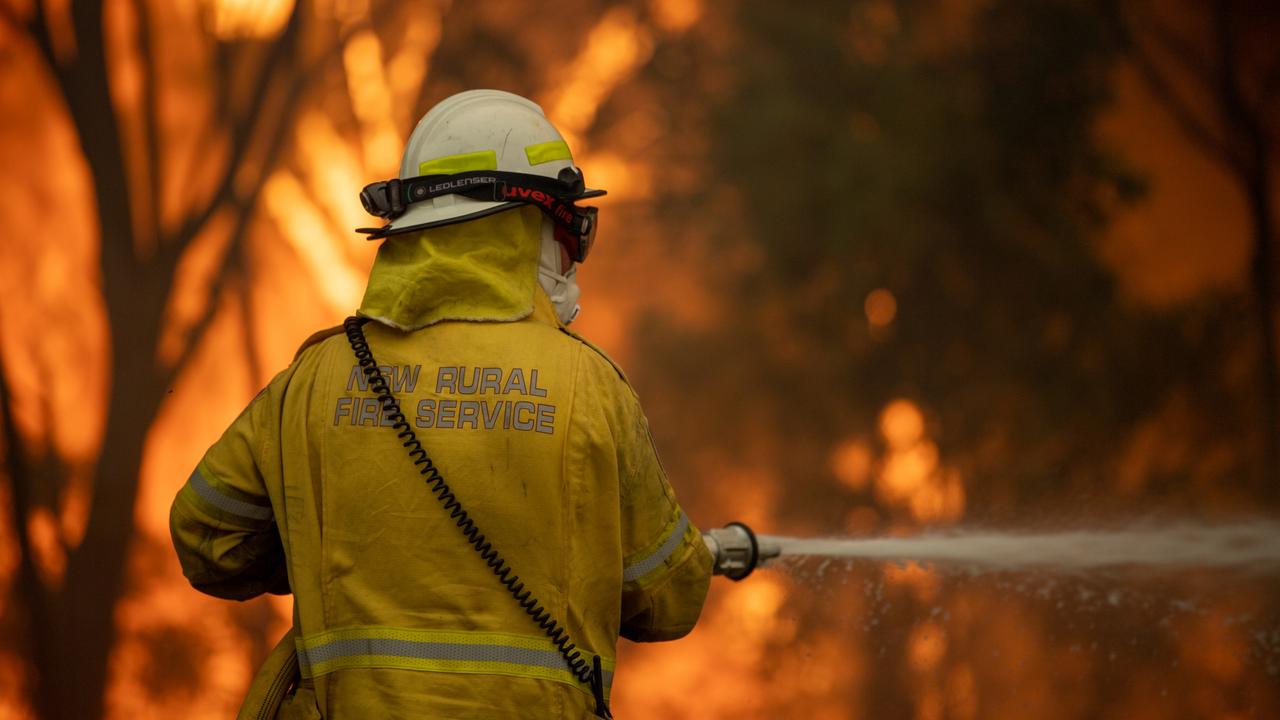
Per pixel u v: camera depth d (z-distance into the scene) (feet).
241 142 60.75
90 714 54.95
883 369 66.69
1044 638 48.32
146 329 58.23
